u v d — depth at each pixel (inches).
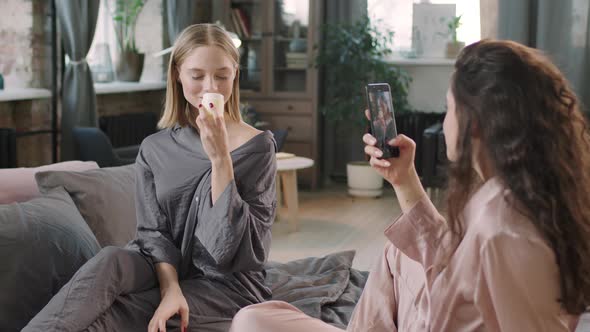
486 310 50.4
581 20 250.8
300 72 290.2
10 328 86.4
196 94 89.2
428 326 56.1
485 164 52.5
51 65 223.6
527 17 250.5
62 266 92.6
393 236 59.3
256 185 89.1
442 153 59.6
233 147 90.8
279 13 291.4
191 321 84.7
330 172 307.6
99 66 254.2
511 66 49.4
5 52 213.8
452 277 52.4
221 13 296.4
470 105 50.6
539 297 48.5
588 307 54.6
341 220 234.7
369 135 63.8
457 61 52.4
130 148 221.1
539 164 48.5
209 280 89.5
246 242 85.7
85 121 220.8
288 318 68.1
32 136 220.5
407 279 64.5
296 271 116.4
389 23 299.9
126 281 82.5
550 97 49.0
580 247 48.2
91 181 108.8
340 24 282.2
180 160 92.6
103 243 105.3
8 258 88.7
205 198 88.0
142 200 93.4
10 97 199.9
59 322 76.0
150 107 294.7
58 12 217.2
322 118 301.3
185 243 90.4
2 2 211.2
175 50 91.0
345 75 278.5
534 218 48.5
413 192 63.1
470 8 291.7
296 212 217.8
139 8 273.6
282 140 239.0
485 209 50.4
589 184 49.8
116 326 80.6
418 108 300.5
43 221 94.6
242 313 68.3
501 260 48.7
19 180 109.8
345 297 107.2
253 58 294.7
